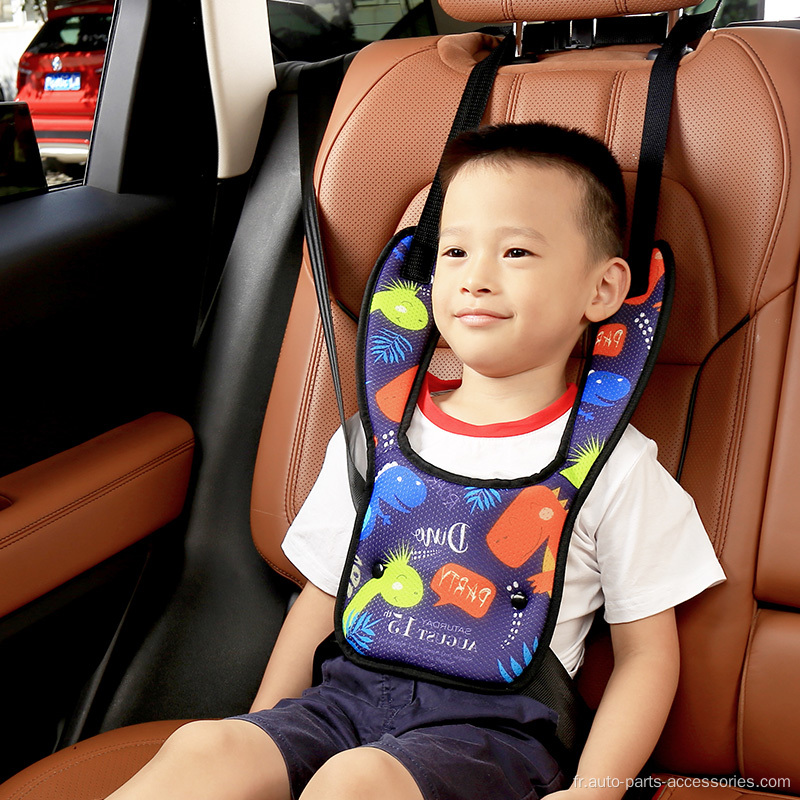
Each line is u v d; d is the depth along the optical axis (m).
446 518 0.84
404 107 1.06
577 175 0.87
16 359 1.08
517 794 0.74
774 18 1.35
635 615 0.84
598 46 1.09
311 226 1.07
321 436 1.06
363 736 0.81
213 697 1.10
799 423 0.85
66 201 1.22
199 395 1.25
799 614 0.86
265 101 1.35
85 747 0.91
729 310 0.91
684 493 0.88
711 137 0.92
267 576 1.13
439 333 1.00
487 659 0.80
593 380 0.90
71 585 1.05
